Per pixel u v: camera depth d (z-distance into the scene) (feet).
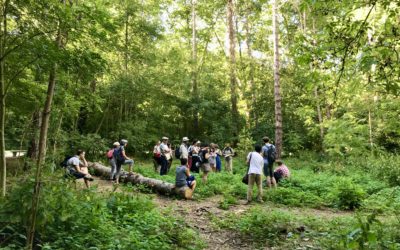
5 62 24.52
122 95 79.20
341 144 42.37
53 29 22.02
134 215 23.25
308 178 48.98
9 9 21.90
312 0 15.06
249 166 36.91
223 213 30.89
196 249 20.25
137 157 82.84
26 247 14.62
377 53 14.21
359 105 40.52
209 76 101.71
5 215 15.66
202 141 95.66
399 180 43.19
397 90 14.32
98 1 26.05
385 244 17.51
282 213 27.48
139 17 75.10
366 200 35.91
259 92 97.40
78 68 23.48
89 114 83.97
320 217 29.60
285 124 93.15
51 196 17.17
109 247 16.84
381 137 49.19
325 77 16.38
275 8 68.54
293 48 16.61
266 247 21.38
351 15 15.12
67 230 17.80
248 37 107.76
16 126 53.21
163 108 91.81
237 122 93.97
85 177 35.73
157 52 86.02
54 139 42.06
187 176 38.27
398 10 14.57
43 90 32.37
